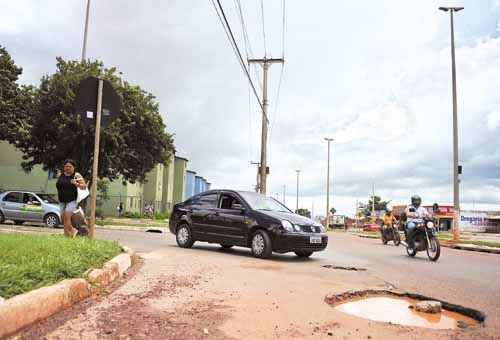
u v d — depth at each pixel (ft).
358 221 263.29
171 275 22.91
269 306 17.25
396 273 29.53
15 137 86.79
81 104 26.86
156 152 90.63
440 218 229.86
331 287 21.99
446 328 15.87
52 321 13.83
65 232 28.53
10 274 14.08
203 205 40.16
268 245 34.27
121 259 22.99
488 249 58.34
